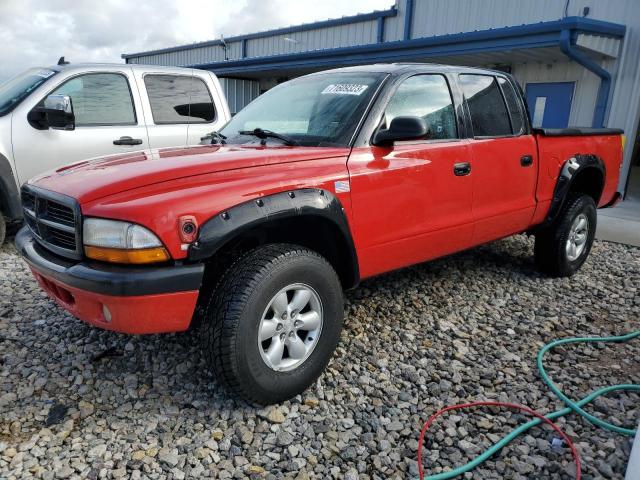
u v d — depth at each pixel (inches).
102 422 102.1
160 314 93.4
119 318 93.3
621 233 268.8
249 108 158.9
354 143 121.6
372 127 125.3
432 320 150.4
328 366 123.7
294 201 105.1
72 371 119.9
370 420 104.1
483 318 153.5
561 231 180.7
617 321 154.9
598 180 196.2
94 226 94.0
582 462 93.5
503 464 92.9
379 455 94.7
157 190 96.3
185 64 808.3
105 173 105.9
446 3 441.1
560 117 389.1
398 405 109.6
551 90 392.2
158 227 91.0
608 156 197.8
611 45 337.7
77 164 123.7
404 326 146.0
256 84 676.1
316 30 572.4
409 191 129.3
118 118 222.2
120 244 91.5
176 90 239.1
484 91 158.4
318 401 110.3
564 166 177.5
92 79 216.7
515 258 211.9
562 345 138.1
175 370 121.0
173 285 92.4
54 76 209.2
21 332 137.8
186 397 110.7
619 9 342.0
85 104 214.7
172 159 111.0
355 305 159.0
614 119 354.0
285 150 117.4
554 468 91.7
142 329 94.2
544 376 119.3
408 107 135.3
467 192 145.6
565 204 182.7
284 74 601.0
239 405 107.8
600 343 138.1
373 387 115.7
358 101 129.5
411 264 139.1
